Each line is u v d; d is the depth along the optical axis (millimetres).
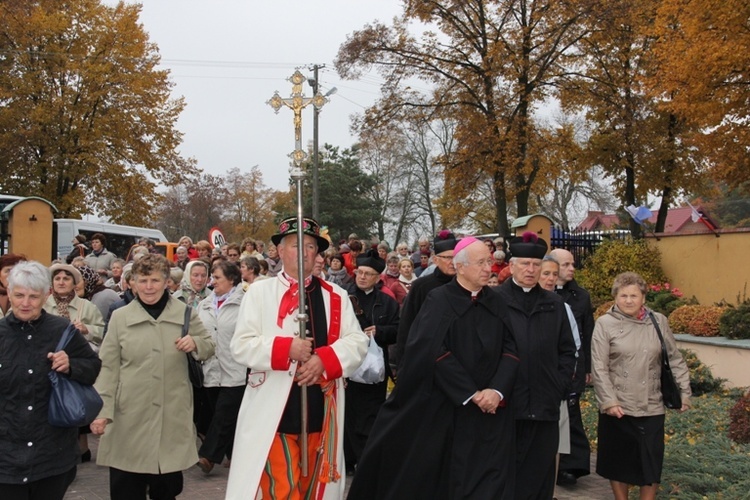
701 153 19625
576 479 6930
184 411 5148
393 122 26469
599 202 43500
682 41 17031
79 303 7141
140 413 4992
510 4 24297
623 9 23250
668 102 20172
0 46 28234
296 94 4512
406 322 6078
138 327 5086
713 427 7980
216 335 7383
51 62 28406
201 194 51188
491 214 46281
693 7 16500
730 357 10500
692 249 15977
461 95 25703
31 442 3957
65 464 4109
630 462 5633
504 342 4883
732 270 15180
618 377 5637
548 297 5293
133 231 24375
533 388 5004
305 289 4629
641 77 19469
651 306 14586
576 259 17688
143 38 30062
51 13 28500
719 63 16047
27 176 28891
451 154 26359
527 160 23984
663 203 26594
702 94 17094
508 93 24984
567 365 5172
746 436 7395
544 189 28469
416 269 14148
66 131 28906
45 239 15125
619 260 16375
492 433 4691
